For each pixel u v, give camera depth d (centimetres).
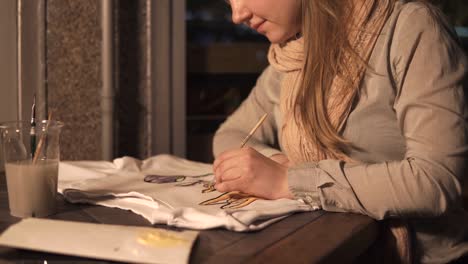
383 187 89
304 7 104
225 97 226
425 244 100
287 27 109
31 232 73
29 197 85
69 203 95
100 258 67
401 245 94
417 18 99
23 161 87
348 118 103
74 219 85
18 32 165
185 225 80
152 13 184
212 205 90
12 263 67
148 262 65
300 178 93
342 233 80
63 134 175
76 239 71
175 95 193
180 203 90
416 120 93
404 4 104
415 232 99
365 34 102
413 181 89
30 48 167
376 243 95
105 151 177
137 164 119
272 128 136
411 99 94
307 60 104
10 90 167
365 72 102
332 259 72
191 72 215
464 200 186
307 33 104
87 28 174
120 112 183
